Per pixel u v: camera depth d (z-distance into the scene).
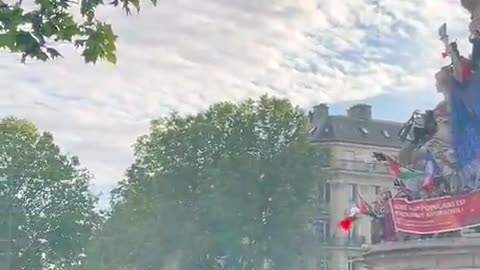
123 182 86.62
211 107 87.62
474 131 34.81
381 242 37.03
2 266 94.50
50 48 10.45
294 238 82.94
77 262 97.44
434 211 35.09
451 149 35.59
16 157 97.81
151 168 85.69
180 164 84.50
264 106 87.75
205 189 81.31
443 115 36.12
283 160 84.81
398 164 37.41
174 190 83.38
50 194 98.38
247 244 82.00
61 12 10.56
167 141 85.56
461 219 34.28
